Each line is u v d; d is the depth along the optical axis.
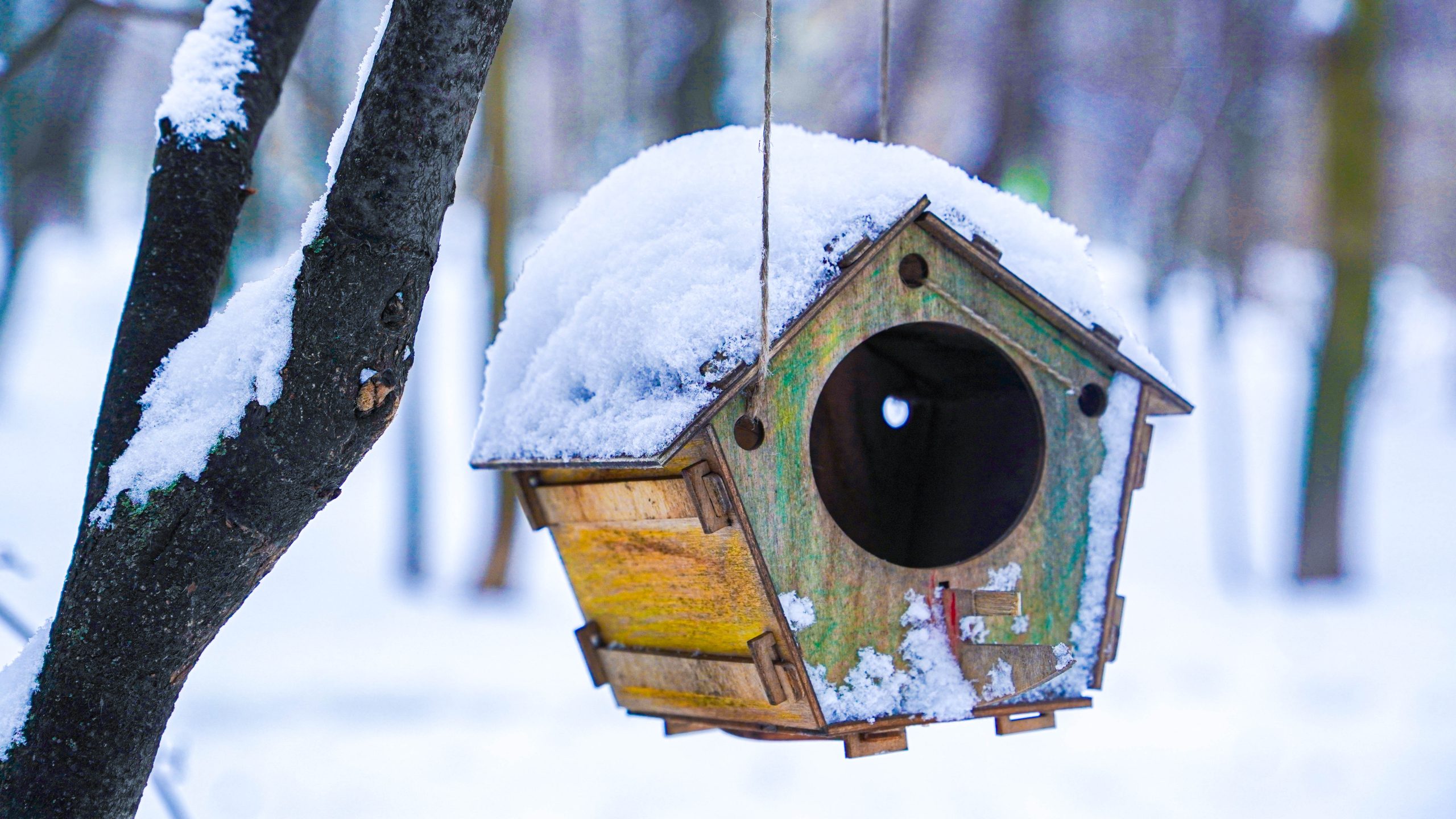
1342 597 10.70
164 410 1.63
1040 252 2.19
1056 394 2.20
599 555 2.21
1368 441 16.86
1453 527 13.24
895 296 2.04
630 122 10.95
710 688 2.10
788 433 1.94
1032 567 2.17
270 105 1.99
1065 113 12.44
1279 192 12.68
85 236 20.72
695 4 8.66
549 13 12.18
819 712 1.92
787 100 11.55
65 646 1.59
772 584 1.91
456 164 1.58
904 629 2.03
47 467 12.32
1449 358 17.78
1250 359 17.12
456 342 16.06
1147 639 9.02
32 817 1.56
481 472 13.70
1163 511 13.72
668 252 2.05
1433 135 13.49
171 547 1.58
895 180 2.04
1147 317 14.01
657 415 1.85
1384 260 11.25
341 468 1.60
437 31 1.52
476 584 9.62
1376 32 10.68
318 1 2.10
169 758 2.55
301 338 1.55
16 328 15.72
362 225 1.53
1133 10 12.35
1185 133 12.16
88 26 11.33
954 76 11.28
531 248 11.11
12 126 13.34
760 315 1.86
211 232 1.83
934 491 2.57
